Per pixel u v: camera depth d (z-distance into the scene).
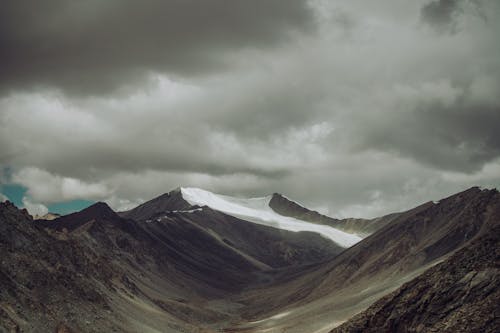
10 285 140.38
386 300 98.06
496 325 80.25
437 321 87.88
